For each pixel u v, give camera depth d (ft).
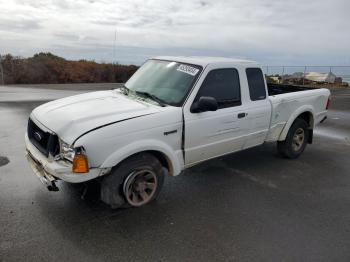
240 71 16.38
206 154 15.38
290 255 11.07
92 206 13.58
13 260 10.17
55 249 10.79
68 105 14.10
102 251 10.84
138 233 11.94
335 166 20.03
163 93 14.83
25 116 29.58
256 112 16.99
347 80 84.74
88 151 11.48
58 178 11.93
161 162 14.44
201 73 14.79
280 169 19.07
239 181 17.08
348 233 12.57
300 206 14.62
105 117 12.46
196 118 14.28
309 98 20.66
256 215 13.65
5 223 12.10
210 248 11.28
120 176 12.63
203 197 15.06
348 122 34.12
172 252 10.99
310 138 21.83
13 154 19.26
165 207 13.94
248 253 11.10
